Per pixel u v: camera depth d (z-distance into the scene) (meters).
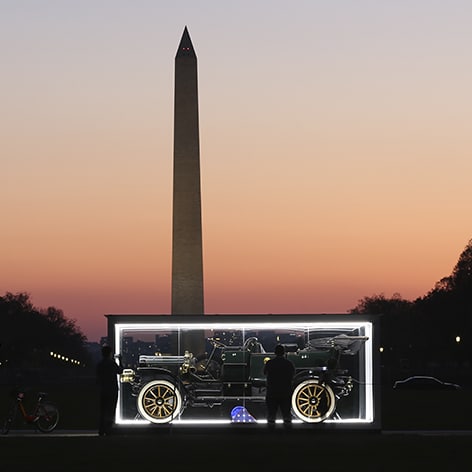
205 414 35.34
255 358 35.19
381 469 23.72
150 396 35.09
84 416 56.00
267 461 25.39
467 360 182.62
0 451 28.08
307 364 34.81
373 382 35.06
